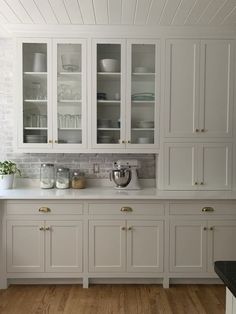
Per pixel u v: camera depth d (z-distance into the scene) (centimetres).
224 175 327
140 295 291
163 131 324
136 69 325
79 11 278
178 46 319
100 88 328
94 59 321
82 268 305
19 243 303
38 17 293
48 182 343
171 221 304
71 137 330
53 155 360
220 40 319
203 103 322
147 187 353
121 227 304
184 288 305
